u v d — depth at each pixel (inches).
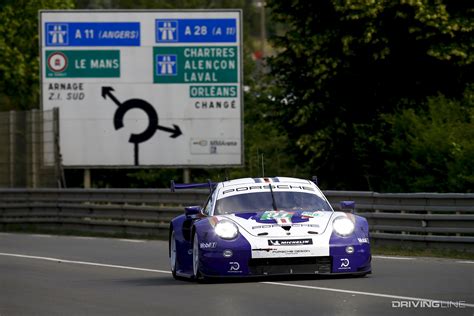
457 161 3371.1
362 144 4244.6
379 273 1847.9
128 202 3506.4
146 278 1966.0
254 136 6087.6
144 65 4128.9
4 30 6609.3
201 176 6122.1
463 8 4146.2
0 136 4350.4
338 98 4375.0
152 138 4119.1
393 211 2615.7
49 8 6815.9
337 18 4232.3
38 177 4153.5
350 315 1290.6
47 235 3526.1
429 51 4025.6
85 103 4141.2
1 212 3863.2
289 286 1621.6
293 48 4232.3
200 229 1696.6
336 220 1696.6
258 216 1711.4
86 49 4138.8
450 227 2400.3
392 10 4074.8
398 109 4069.9
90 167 4126.5
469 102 3868.1
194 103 4116.6
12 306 1525.6
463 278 1747.0
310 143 4284.0
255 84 6914.4
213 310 1385.3
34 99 6870.1
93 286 1804.9
